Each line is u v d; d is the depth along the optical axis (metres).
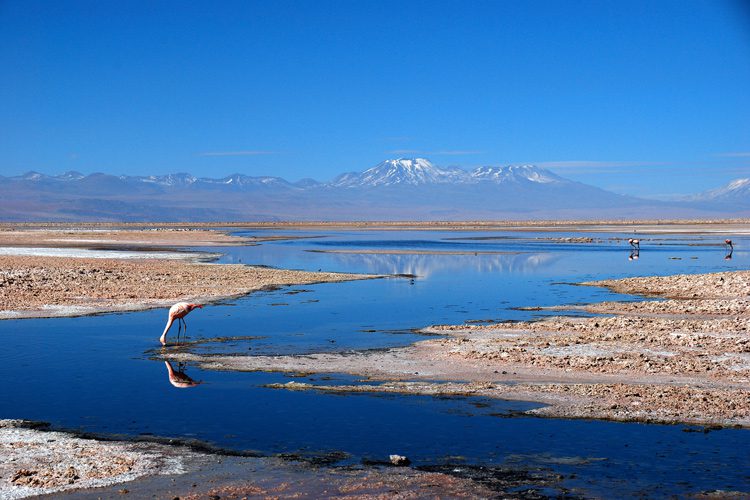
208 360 22.44
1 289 37.47
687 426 15.51
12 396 18.17
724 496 11.91
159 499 11.79
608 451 14.02
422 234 145.00
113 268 49.78
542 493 12.05
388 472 13.01
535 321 30.12
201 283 43.56
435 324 29.83
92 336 26.62
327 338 26.34
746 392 17.91
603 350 23.39
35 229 163.88
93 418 16.30
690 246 93.44
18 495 11.94
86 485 12.36
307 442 14.63
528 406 16.98
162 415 16.50
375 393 18.36
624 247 91.25
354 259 69.44
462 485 12.41
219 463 13.45
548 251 82.88
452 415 16.34
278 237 122.38
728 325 27.77
